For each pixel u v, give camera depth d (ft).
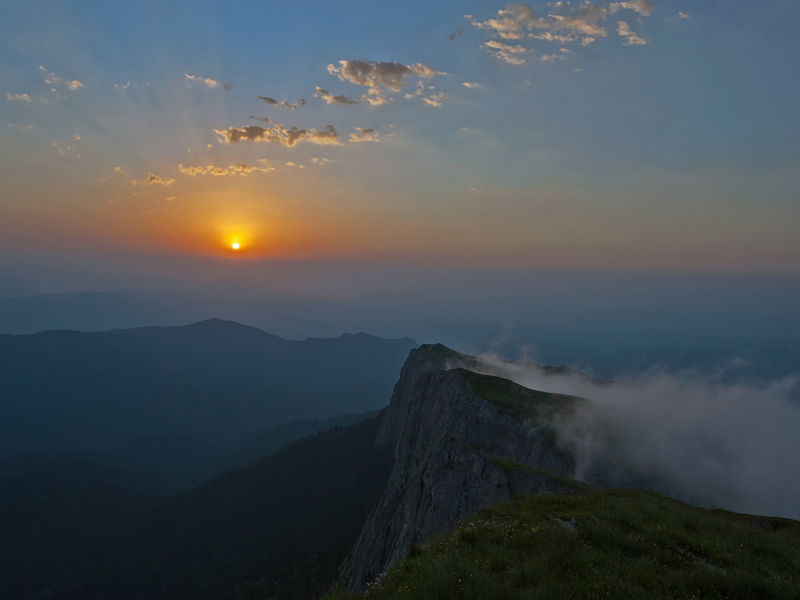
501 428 217.97
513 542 40.19
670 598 29.58
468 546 41.06
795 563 40.57
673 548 41.47
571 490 114.21
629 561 36.35
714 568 37.63
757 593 32.24
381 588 33.24
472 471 129.59
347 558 225.56
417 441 291.79
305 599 387.55
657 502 68.39
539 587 29.53
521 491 119.75
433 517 126.82
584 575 32.55
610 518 49.06
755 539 48.14
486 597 28.50
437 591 29.12
